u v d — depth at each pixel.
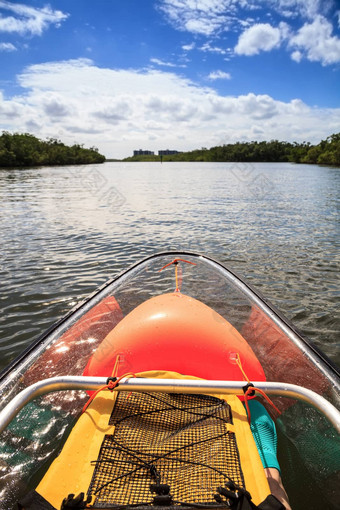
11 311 3.62
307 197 14.52
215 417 1.18
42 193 16.23
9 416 1.09
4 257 5.64
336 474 1.38
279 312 2.22
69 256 5.74
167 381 1.20
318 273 4.86
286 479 1.41
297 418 1.66
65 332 1.97
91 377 1.26
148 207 11.95
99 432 1.13
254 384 1.19
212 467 1.00
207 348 1.56
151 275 3.25
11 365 1.63
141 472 1.00
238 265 5.21
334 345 3.00
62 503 0.88
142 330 1.64
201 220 9.25
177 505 0.89
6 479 1.38
